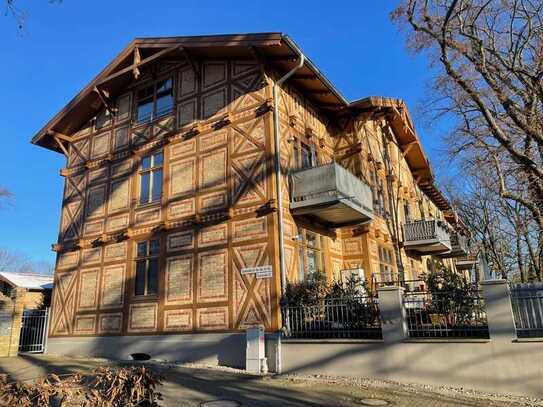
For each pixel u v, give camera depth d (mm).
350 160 16297
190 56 14750
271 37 12492
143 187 15461
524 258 31250
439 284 10539
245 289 12086
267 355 11242
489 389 8508
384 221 17891
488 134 14414
